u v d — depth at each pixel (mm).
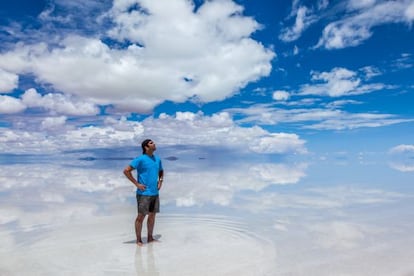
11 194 12039
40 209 9328
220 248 5926
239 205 9695
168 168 24234
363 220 7719
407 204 9477
